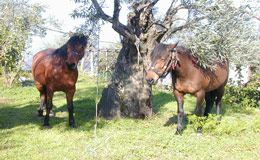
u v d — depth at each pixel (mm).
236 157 4098
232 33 4855
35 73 6559
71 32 5730
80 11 5320
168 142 4641
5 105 8398
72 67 5438
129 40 6043
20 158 4004
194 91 5117
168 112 7703
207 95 6207
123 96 6719
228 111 8109
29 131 5551
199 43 4609
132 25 6320
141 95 6711
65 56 5543
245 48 5094
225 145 4660
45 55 6461
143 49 6195
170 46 4637
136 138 4961
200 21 4859
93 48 6250
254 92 8891
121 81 6777
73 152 4277
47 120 5832
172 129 5781
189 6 4973
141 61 6680
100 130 5625
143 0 5523
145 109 6785
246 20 5164
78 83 14789
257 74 9523
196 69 5039
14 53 10625
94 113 7316
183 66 4922
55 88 5797
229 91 9586
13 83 12375
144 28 6242
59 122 6316
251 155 4195
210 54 4816
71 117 5910
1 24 10031
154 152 4211
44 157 4051
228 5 4926
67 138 5098
